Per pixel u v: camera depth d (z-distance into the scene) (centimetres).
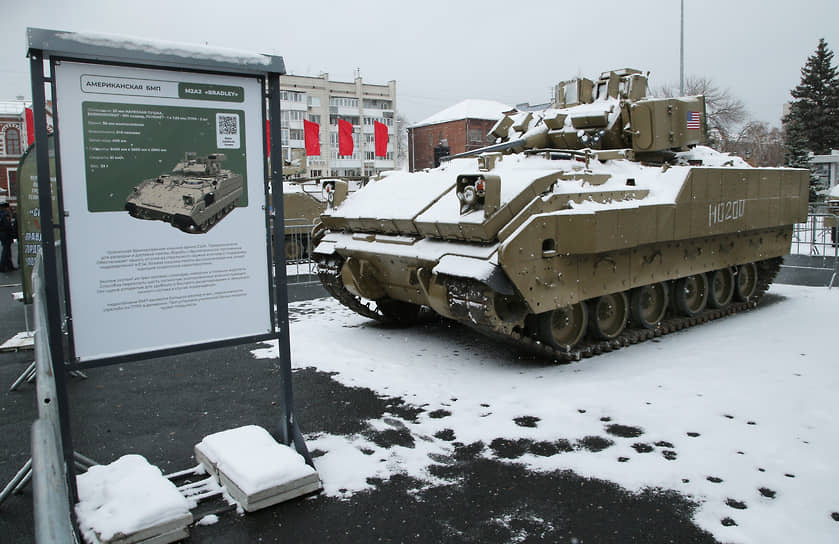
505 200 727
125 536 412
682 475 511
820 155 4212
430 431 617
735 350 873
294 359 888
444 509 466
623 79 1100
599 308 891
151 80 441
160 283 459
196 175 465
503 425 626
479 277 688
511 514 457
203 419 670
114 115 430
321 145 6122
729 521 441
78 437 624
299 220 2055
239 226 487
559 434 600
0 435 633
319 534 436
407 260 838
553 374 783
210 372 844
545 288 750
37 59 394
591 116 1002
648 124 1000
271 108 488
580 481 506
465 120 5106
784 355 841
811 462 527
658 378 748
